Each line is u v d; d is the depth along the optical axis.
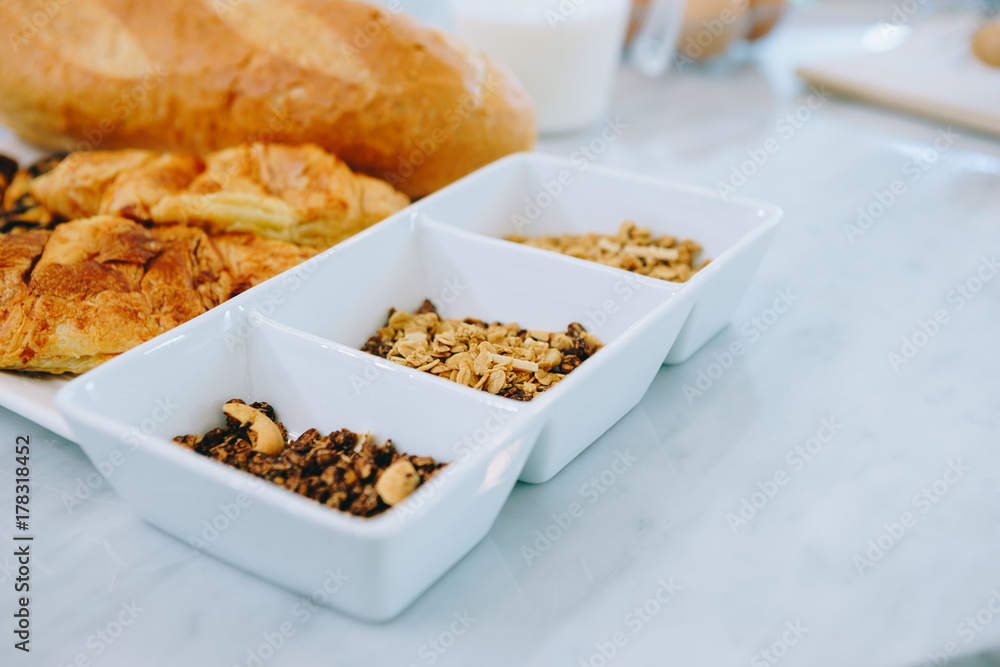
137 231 0.44
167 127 0.51
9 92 0.52
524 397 0.39
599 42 0.59
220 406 0.39
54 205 0.48
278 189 0.47
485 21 0.58
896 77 0.67
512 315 0.44
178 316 0.42
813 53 0.76
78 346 0.40
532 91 0.60
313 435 0.39
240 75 0.49
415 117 0.49
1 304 0.41
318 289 0.41
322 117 0.48
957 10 0.79
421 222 0.45
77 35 0.50
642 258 0.46
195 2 0.49
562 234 0.50
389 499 0.35
